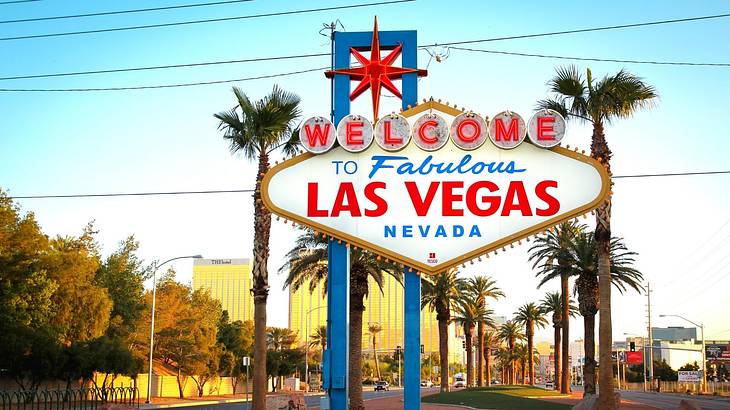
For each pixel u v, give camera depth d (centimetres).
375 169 2125
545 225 2058
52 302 5672
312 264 4703
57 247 6003
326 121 2142
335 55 2322
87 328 6019
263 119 3425
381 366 19938
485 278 9288
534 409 4981
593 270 5662
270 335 13300
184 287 9688
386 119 2133
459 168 2105
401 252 2091
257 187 3453
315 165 2142
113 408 3925
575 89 3475
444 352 7356
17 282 5416
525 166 2088
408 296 2109
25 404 4794
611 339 3400
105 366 6022
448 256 2078
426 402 5797
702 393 11900
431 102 2164
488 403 5581
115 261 7788
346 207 2120
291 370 11706
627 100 3388
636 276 5600
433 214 2095
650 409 5344
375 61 2281
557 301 8800
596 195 2056
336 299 2184
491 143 2106
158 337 8325
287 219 2127
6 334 5112
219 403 6950
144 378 7988
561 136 2077
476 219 2083
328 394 2169
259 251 3428
